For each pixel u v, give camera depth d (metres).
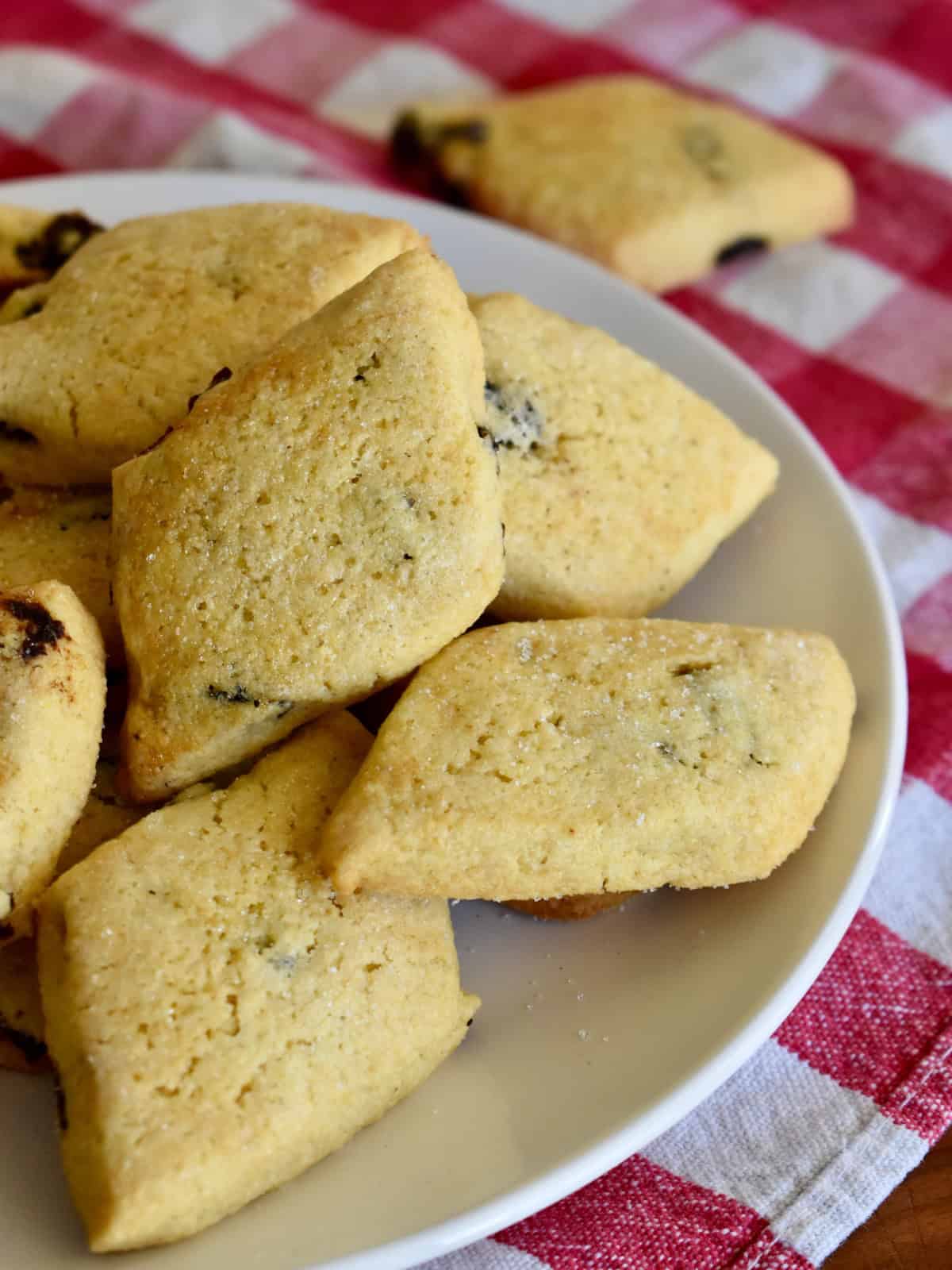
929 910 0.19
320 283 0.19
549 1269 0.15
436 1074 0.16
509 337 0.20
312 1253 0.14
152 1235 0.14
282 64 0.32
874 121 0.31
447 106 0.29
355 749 0.17
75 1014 0.14
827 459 0.21
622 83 0.31
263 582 0.16
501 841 0.15
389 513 0.16
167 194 0.24
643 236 0.26
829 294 0.27
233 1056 0.14
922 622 0.22
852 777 0.17
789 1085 0.17
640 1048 0.16
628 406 0.20
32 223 0.22
